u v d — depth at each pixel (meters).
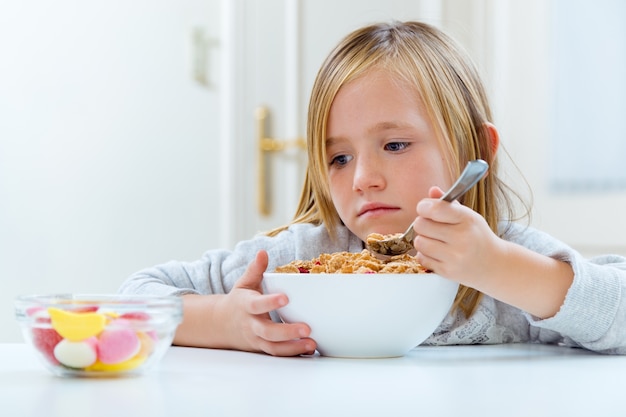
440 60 1.31
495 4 2.80
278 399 0.61
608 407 0.58
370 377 0.74
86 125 2.72
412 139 1.22
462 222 0.90
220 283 1.30
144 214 2.72
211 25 2.75
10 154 2.71
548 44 2.75
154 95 2.73
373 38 1.30
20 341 2.71
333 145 1.25
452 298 0.93
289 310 0.91
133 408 0.57
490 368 0.81
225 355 0.93
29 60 2.71
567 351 1.01
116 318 0.73
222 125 2.75
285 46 2.76
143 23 2.73
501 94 2.78
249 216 2.75
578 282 0.95
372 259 0.96
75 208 2.71
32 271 2.71
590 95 2.70
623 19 2.66
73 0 2.72
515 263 0.93
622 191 2.65
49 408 0.57
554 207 2.73
